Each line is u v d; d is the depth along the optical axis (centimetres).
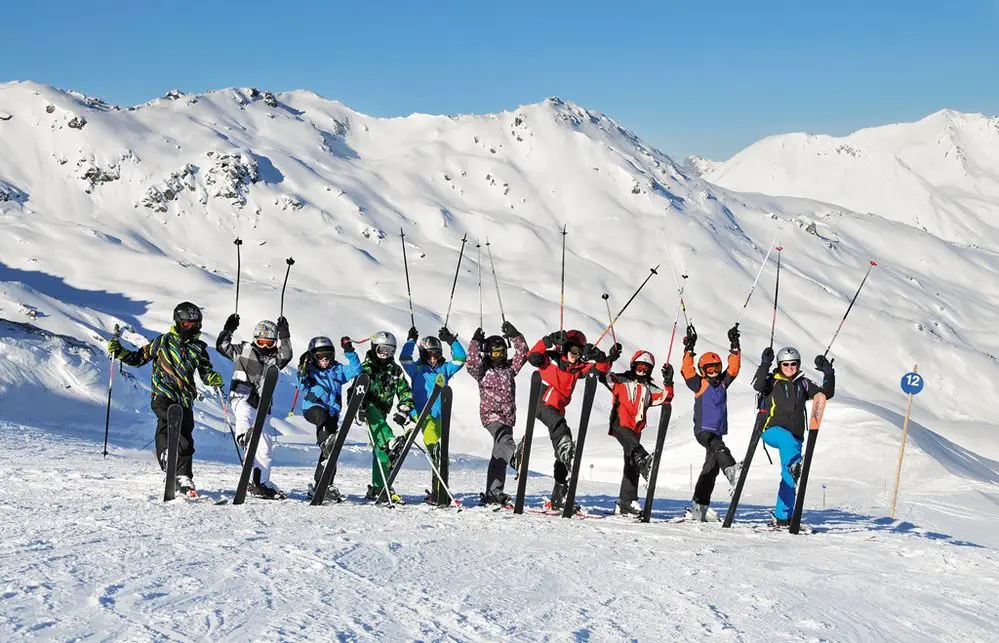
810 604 507
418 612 423
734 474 890
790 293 12700
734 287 12344
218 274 10262
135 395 3325
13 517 652
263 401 815
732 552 684
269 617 389
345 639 366
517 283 11519
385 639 373
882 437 2805
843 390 10656
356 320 8362
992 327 14000
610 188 15375
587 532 745
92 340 4841
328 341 915
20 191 12644
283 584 456
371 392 909
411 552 581
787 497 898
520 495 862
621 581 539
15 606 379
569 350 922
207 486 935
